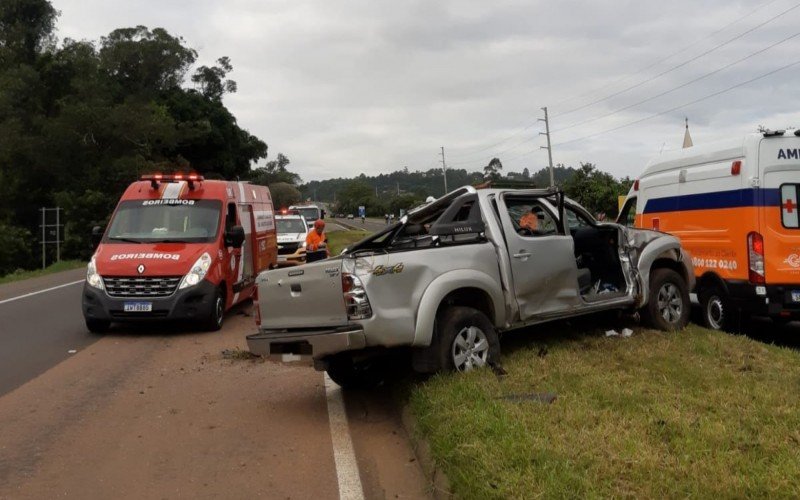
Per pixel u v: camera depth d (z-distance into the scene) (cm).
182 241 1118
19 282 2000
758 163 921
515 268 707
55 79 4925
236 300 1230
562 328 875
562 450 446
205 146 5962
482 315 662
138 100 5256
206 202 1182
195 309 1042
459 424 496
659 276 878
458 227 679
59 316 1270
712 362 697
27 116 4759
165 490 473
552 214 783
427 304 618
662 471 417
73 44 4981
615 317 910
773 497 382
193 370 822
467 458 443
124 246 1100
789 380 625
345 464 516
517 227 737
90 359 887
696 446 454
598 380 615
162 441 572
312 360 618
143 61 5759
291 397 701
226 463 522
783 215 916
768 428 487
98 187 4438
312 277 618
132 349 948
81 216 4019
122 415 645
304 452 543
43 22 5462
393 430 595
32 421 627
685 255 920
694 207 1044
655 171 1165
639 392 577
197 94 6147
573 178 4212
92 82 4741
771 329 1079
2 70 5138
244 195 1368
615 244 843
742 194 937
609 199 3934
